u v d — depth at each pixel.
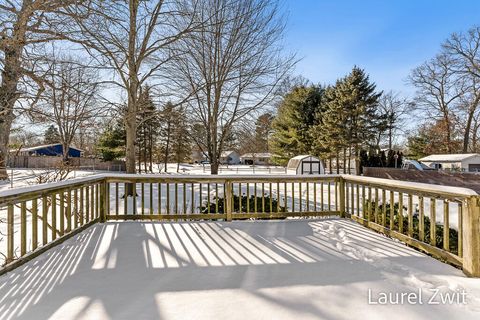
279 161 28.56
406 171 13.71
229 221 4.67
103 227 4.22
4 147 5.97
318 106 26.11
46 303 2.05
